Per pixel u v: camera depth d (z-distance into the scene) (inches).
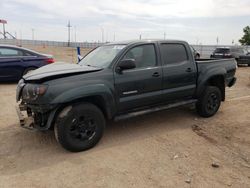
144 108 200.2
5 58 378.0
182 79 214.2
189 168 148.3
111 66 177.9
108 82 172.9
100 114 171.3
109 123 219.9
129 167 148.6
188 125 219.3
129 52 187.6
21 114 177.2
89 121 167.8
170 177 138.8
